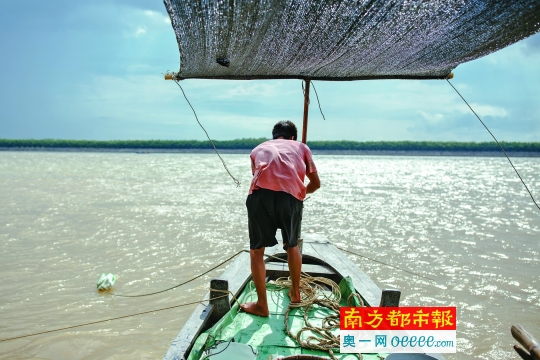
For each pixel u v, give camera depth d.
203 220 13.41
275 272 4.79
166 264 8.64
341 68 4.08
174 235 11.20
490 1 2.40
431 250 10.16
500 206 18.55
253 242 3.60
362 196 21.73
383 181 33.16
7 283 7.43
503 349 5.54
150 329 5.90
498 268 8.73
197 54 3.28
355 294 3.72
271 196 3.43
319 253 5.39
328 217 14.74
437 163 81.44
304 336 3.29
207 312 3.47
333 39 3.16
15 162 56.97
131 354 5.26
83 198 18.62
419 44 3.21
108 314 6.32
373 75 4.45
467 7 2.51
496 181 35.31
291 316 3.66
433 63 3.76
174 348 2.89
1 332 5.70
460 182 33.56
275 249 5.59
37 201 17.39
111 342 5.54
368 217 14.86
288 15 2.71
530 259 9.41
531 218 15.07
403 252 9.97
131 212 14.86
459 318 6.36
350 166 62.53
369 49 3.38
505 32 2.79
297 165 3.54
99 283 7.24
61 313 6.32
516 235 12.00
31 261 8.72
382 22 2.83
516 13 2.48
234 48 3.26
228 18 2.70
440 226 13.30
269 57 3.61
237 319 3.57
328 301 3.88
